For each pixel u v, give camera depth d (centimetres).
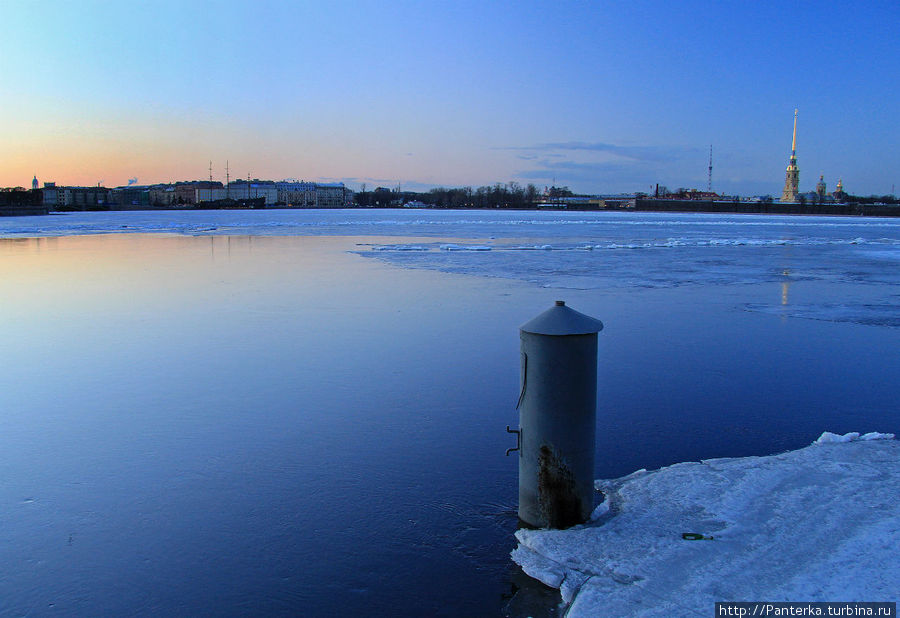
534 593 471
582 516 559
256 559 524
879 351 1212
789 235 5831
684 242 4441
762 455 714
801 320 1527
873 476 606
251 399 926
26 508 609
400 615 454
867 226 8194
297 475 676
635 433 789
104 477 674
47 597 477
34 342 1276
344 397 934
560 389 546
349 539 552
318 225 7344
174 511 602
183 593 481
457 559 520
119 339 1302
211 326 1434
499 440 770
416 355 1173
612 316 1574
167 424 826
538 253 3544
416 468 691
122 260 2955
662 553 493
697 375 1048
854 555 468
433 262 2945
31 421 838
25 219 9956
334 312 1603
